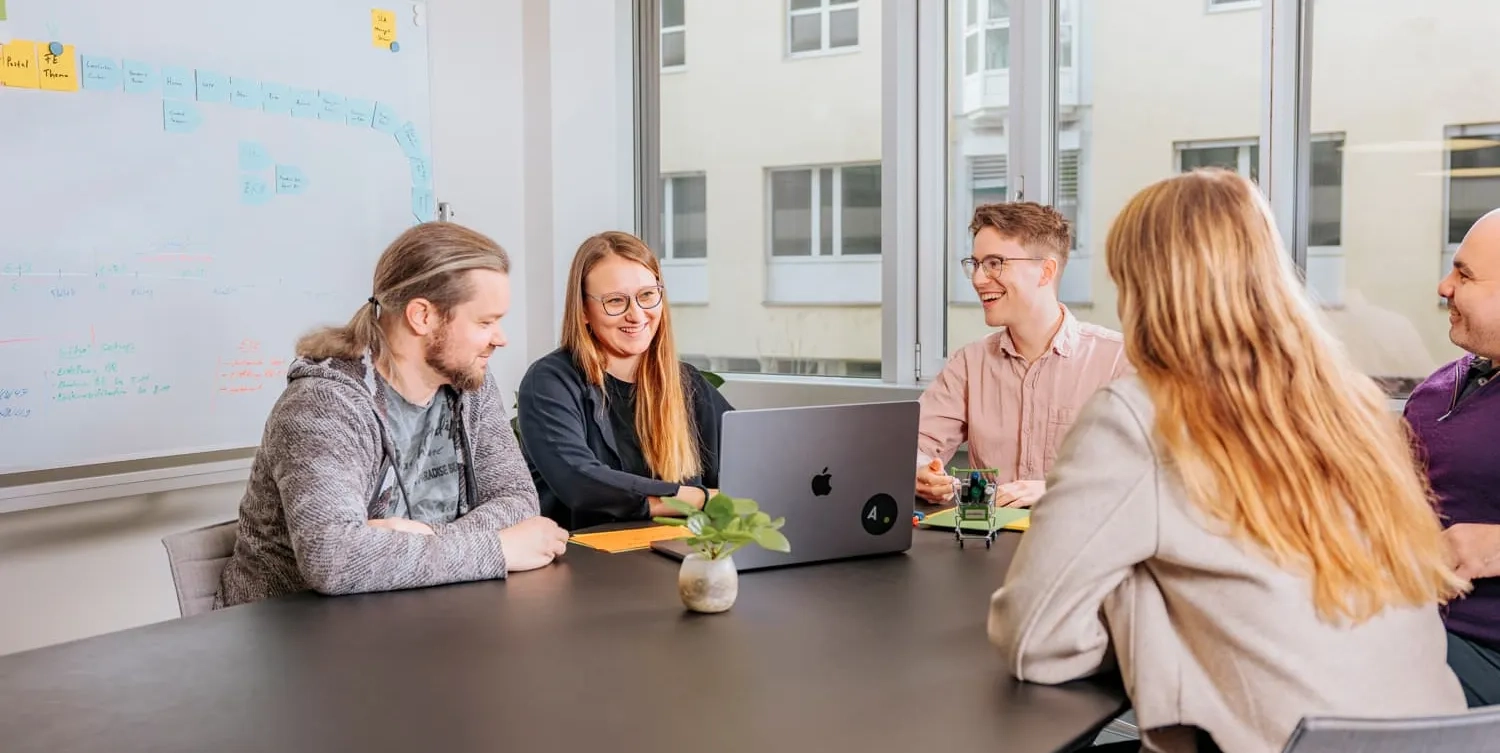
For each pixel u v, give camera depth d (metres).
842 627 1.42
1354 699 1.06
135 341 2.64
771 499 1.72
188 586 1.75
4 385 2.42
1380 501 1.09
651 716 1.11
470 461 1.96
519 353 3.89
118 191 2.60
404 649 1.33
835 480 1.76
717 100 3.96
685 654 1.31
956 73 3.46
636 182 4.20
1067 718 1.11
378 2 3.20
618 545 1.90
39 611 2.62
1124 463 1.13
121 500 2.78
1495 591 1.75
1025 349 2.60
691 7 3.99
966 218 3.51
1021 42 3.26
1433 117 2.68
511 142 3.79
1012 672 1.22
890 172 3.54
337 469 1.66
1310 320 1.14
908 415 1.81
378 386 1.82
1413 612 1.12
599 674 1.24
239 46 2.84
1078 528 1.14
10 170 2.41
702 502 2.17
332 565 1.55
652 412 2.40
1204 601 1.11
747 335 3.98
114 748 1.03
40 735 1.06
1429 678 1.11
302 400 1.71
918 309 3.58
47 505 2.52
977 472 1.98
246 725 1.09
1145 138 3.11
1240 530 1.08
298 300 3.00
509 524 1.87
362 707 1.14
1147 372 1.16
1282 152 2.87
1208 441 1.09
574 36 3.84
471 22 3.61
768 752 1.02
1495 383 1.84
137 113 2.63
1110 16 3.12
